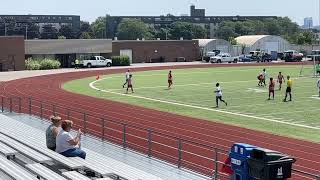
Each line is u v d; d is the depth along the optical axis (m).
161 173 14.91
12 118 25.48
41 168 12.80
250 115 32.03
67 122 14.70
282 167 10.88
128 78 46.50
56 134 15.12
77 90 48.28
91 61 85.50
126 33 199.38
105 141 20.25
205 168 17.81
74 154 14.50
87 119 28.86
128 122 28.77
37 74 69.94
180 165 15.95
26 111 31.25
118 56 89.62
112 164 14.12
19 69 79.06
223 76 64.25
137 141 22.67
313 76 63.31
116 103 38.06
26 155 14.69
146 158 16.94
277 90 47.16
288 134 25.58
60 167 13.88
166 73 70.25
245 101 39.25
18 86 52.22
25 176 12.23
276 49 118.38
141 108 35.22
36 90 48.19
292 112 33.28
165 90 47.66
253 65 88.75
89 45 89.31
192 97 42.00
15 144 16.27
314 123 28.98
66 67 87.62
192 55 105.56
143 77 63.31
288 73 68.44
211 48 108.31
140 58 98.88
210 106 36.44
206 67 83.94
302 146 22.61
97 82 57.06
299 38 159.50
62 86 52.41
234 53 112.31
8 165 13.30
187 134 25.25
